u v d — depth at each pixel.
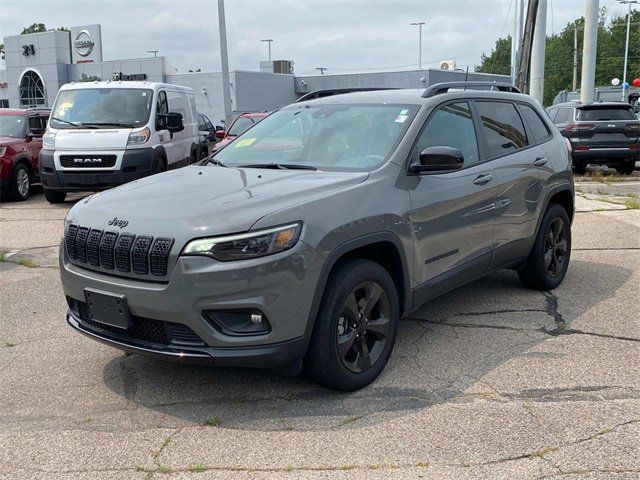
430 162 4.39
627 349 4.77
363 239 4.02
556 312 5.61
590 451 3.38
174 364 4.61
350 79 45.19
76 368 4.59
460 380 4.27
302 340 3.76
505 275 6.85
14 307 6.05
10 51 46.47
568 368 4.44
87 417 3.87
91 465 3.36
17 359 4.78
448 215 4.74
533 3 16.50
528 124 6.11
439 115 4.98
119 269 3.82
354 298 4.04
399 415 3.81
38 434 3.68
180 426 3.74
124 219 3.89
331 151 4.80
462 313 5.61
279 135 5.29
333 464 3.31
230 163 5.11
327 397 4.06
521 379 4.27
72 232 4.15
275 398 4.06
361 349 4.14
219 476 3.23
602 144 16.16
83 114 12.48
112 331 3.99
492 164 5.32
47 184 12.10
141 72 42.88
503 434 3.57
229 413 3.88
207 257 3.56
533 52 18.39
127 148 11.87
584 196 12.68
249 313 3.64
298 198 3.90
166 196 4.11
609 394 4.04
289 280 3.64
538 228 5.93
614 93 36.56
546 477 3.16
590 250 7.97
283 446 3.49
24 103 46.66
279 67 51.50
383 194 4.25
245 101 41.91
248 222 3.62
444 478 3.17
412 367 4.49
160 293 3.63
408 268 4.43
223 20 22.25
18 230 10.06
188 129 14.64
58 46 44.66
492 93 5.77
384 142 4.66
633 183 15.21
